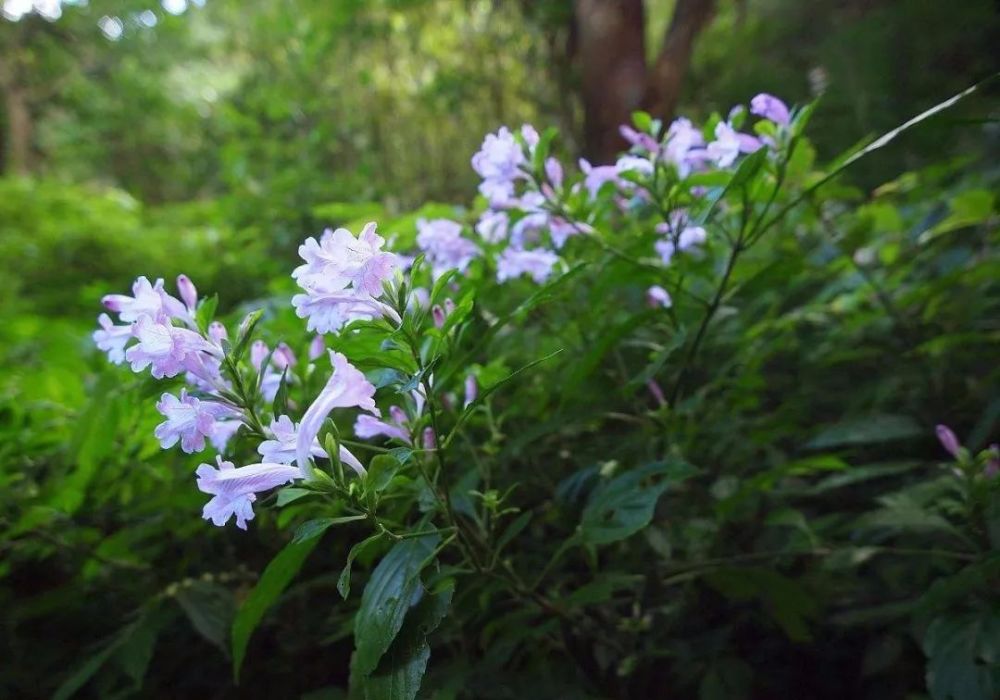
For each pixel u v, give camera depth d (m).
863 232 0.60
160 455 0.51
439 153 1.81
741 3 1.71
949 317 0.65
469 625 0.51
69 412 0.55
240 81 2.11
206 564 0.56
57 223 1.31
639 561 0.52
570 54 1.50
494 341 0.56
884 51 1.38
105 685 0.48
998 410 0.51
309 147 1.67
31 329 0.78
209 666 0.56
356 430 0.35
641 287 0.51
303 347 0.51
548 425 0.48
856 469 0.52
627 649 0.50
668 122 1.26
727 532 0.59
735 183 0.38
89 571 0.50
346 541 0.56
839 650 0.58
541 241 0.51
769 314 0.69
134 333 0.31
